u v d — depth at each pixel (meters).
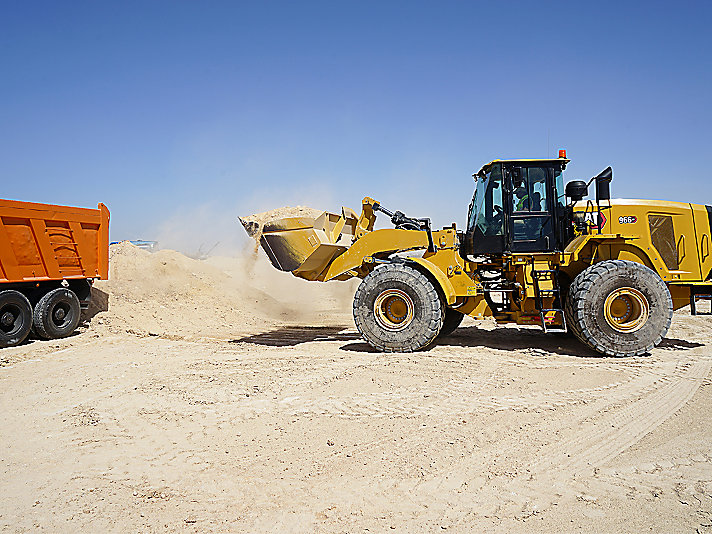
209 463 4.40
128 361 8.73
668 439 4.75
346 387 6.46
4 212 10.60
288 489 3.90
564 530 3.29
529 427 5.07
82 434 5.21
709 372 7.15
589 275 8.22
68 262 11.91
